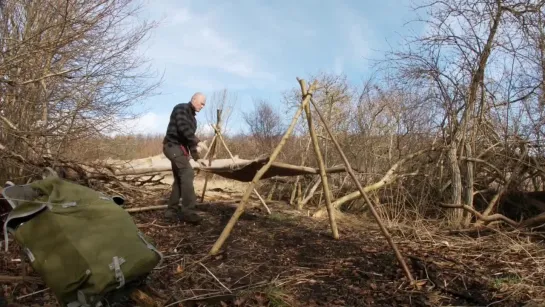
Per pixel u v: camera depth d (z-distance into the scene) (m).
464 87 7.39
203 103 6.47
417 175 8.06
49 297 3.78
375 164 9.01
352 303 4.02
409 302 4.06
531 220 6.55
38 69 7.02
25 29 6.96
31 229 3.38
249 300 3.98
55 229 3.35
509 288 4.36
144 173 8.63
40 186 3.68
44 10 6.95
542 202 7.61
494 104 7.51
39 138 7.05
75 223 3.40
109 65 7.58
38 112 7.21
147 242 3.57
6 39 6.68
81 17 6.97
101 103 7.57
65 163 7.28
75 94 7.27
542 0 6.87
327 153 9.39
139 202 7.82
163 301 3.76
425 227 6.83
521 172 7.67
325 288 4.35
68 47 7.09
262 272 4.71
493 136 7.73
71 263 3.22
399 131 8.74
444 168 7.87
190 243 5.53
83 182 7.39
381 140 9.20
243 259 5.05
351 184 8.98
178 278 4.43
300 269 4.82
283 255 5.28
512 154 7.59
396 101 8.83
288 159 9.88
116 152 9.62
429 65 7.53
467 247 5.77
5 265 4.38
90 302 3.18
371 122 9.42
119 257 3.31
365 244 5.91
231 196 9.96
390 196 7.81
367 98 9.92
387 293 4.26
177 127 6.28
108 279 3.20
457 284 4.50
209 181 12.91
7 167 6.53
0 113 6.71
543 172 7.20
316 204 9.27
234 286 4.31
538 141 7.26
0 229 4.52
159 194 8.80
